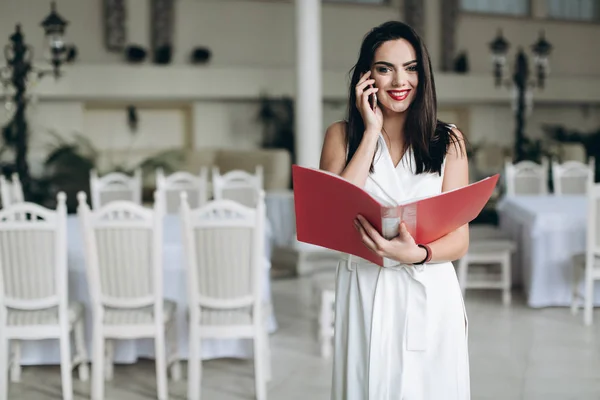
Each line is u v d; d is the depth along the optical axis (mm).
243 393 4055
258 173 6254
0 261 3807
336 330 1969
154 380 4305
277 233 8227
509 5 12859
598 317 5531
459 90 11992
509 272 5988
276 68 10836
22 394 4094
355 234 1794
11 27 9992
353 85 1915
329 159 1979
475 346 4867
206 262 3785
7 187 5656
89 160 9031
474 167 11469
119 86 10086
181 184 6199
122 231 3783
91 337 4477
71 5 10242
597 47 13352
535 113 12984
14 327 3871
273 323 5254
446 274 1884
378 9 11977
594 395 3947
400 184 1879
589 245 5227
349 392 1906
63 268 3834
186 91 10398
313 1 7371
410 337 1850
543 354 4676
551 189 9758
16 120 6789
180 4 10820
